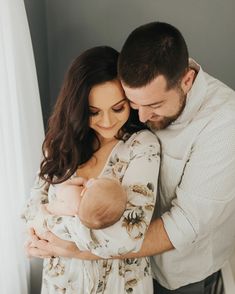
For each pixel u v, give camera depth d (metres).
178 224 1.11
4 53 1.19
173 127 1.13
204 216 1.10
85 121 1.07
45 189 1.22
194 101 1.08
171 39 0.96
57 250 1.09
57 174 1.17
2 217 1.27
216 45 1.65
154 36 0.96
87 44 1.74
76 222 1.02
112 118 1.07
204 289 1.39
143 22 1.66
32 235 1.12
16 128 1.33
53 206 1.11
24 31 1.29
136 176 1.06
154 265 1.34
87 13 1.68
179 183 1.18
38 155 1.45
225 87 1.15
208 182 1.08
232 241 1.33
